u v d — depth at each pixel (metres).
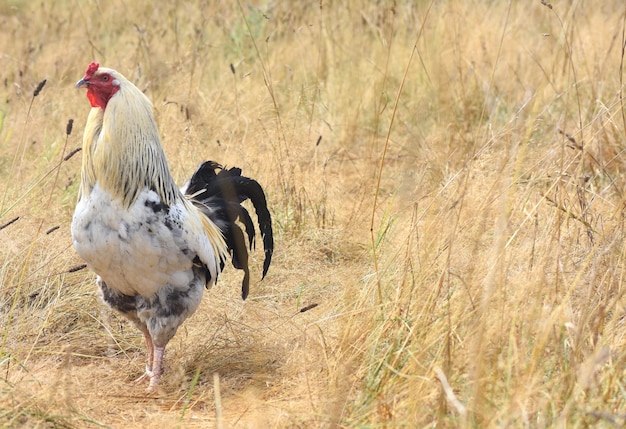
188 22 29.41
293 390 12.34
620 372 10.47
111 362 14.03
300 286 16.30
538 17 28.09
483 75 24.64
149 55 24.84
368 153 22.08
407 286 13.12
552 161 16.53
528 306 11.77
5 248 16.22
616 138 19.16
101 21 29.81
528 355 11.12
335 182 20.94
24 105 23.23
